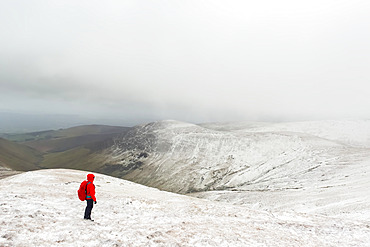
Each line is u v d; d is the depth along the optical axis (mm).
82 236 10531
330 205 39281
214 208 22125
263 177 124188
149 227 13375
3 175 83375
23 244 8758
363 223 20484
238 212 21203
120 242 10250
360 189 46375
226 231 14047
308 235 15609
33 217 12406
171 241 11141
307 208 41250
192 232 13023
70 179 37312
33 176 37375
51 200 18219
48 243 9234
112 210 17469
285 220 20062
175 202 25688
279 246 12516
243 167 162000
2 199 15680
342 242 14820
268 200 57312
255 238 13352
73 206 17062
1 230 9781
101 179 42844
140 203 22547
